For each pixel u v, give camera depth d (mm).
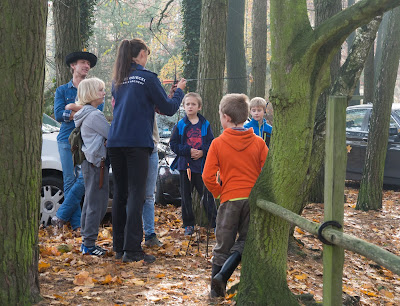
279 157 3193
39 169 3215
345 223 7750
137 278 4031
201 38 6828
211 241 5559
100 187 4695
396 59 8648
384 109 8664
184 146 5637
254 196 3266
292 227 5574
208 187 3562
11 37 2941
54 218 5938
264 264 3252
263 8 16219
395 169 10289
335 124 2350
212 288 3607
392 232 7523
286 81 3115
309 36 3070
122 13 28016
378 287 5285
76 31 8961
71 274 4078
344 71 5227
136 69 4430
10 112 2982
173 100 4559
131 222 4406
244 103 3600
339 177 2381
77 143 4680
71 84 5859
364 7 2760
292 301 3262
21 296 3104
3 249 3020
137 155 4352
